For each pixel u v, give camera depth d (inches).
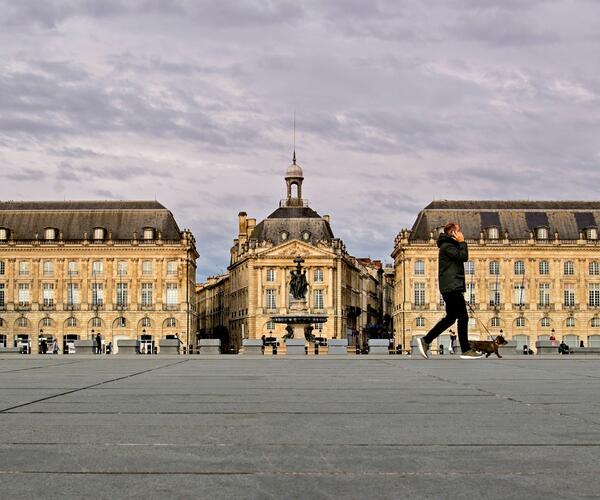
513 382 724.7
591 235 5098.4
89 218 5226.4
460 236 1133.7
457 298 1145.4
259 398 589.9
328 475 343.3
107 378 774.5
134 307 5123.0
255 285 5438.0
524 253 5093.5
